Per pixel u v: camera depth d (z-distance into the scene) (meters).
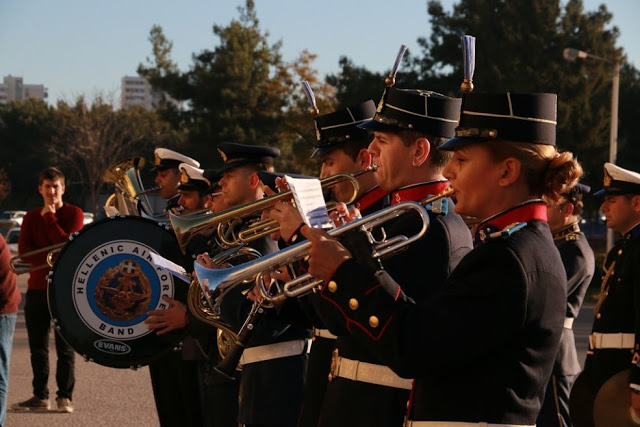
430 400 2.71
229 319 4.39
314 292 2.99
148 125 54.88
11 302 6.89
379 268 2.83
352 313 2.70
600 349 5.14
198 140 45.09
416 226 3.31
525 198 2.77
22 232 8.14
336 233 2.92
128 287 5.23
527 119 2.74
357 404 3.37
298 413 4.48
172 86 45.81
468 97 2.81
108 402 8.08
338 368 3.47
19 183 67.00
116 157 49.06
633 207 5.46
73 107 49.38
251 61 45.94
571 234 5.80
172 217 4.21
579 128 30.64
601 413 4.63
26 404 7.83
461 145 2.80
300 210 2.87
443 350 2.58
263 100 45.88
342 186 4.22
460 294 2.59
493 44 31.09
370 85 34.28
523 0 31.11
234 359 3.99
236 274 3.28
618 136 35.78
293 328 4.54
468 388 2.64
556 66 30.80
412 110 3.48
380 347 2.65
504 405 2.62
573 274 5.68
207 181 6.40
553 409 5.59
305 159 42.00
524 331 2.61
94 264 5.25
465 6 34.31
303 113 41.94
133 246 5.27
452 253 3.29
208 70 45.66
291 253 3.15
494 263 2.60
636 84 36.69
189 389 5.48
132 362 5.21
